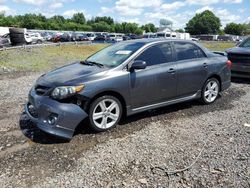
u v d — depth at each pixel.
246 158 4.23
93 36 55.75
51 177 3.75
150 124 5.59
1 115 6.05
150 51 5.76
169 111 6.40
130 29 112.69
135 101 5.47
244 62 9.34
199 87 6.61
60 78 4.97
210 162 4.12
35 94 4.95
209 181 3.66
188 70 6.25
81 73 5.10
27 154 4.34
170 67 5.93
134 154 4.34
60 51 28.19
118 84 5.13
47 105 4.64
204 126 5.52
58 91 4.66
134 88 5.38
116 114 5.29
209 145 4.67
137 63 5.25
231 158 4.23
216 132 5.22
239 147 4.59
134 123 5.62
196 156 4.29
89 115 4.93
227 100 7.35
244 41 10.44
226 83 7.27
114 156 4.28
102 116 5.10
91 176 3.77
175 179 3.71
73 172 3.86
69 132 4.68
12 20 101.06
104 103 5.08
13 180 3.69
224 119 5.92
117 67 5.25
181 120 5.85
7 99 7.37
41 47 29.56
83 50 32.41
